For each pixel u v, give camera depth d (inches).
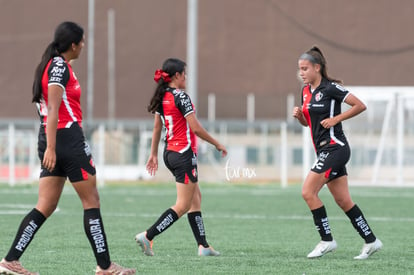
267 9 6314.0
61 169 975.0
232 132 5265.8
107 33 6176.2
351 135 4261.8
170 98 1209.4
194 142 1231.5
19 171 4411.9
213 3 6333.7
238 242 1469.0
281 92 6284.5
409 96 3686.0
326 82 1212.5
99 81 6171.3
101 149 3750.0
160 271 1081.4
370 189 3538.4
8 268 978.7
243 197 2878.9
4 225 1726.1
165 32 6186.0
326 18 6279.5
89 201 976.3
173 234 1585.9
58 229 1653.5
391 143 4190.5
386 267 1138.0
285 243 1455.5
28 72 6264.8
